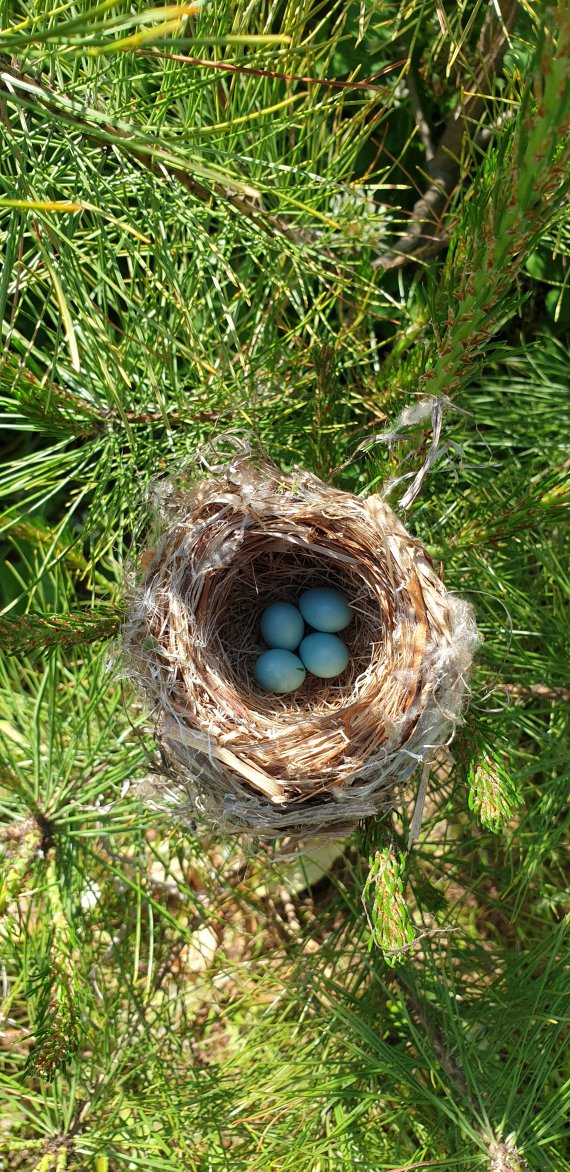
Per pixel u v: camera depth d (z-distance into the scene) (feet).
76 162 0.59
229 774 0.74
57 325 0.60
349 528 0.79
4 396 0.79
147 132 0.57
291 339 0.89
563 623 0.89
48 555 0.80
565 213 0.75
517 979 0.83
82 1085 0.87
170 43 0.37
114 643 0.76
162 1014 0.96
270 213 0.74
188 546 0.76
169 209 0.68
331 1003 0.82
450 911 0.98
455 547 0.78
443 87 1.00
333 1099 0.82
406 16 0.77
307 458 0.92
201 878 1.08
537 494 0.70
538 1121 0.70
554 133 0.44
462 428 0.84
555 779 0.87
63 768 0.79
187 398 0.84
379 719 0.74
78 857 0.83
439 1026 0.82
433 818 1.05
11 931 0.78
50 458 0.81
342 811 0.70
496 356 0.65
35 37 0.36
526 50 0.89
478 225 0.56
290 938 1.10
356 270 0.88
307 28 0.87
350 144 0.84
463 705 0.69
